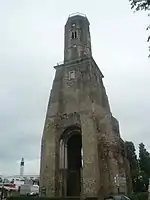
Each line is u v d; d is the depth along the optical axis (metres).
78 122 42.06
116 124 49.78
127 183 42.41
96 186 35.84
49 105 46.09
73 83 46.47
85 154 38.47
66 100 45.16
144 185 59.25
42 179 39.31
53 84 48.44
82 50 51.28
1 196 46.53
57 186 38.50
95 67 50.03
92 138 39.12
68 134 43.19
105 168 38.62
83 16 56.56
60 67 50.03
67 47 52.84
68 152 44.72
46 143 42.00
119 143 43.94
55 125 43.41
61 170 40.25
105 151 39.78
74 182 43.84
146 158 73.62
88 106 42.09
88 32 55.62
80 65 48.03
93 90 44.81
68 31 54.78
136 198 38.94
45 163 40.28
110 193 36.56
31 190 67.25
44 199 33.25
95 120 41.16
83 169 37.66
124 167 41.84
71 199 33.00
